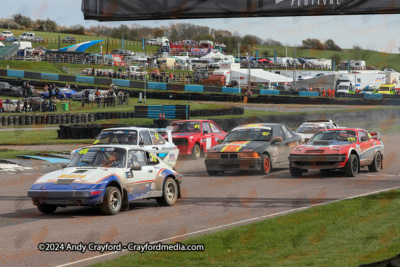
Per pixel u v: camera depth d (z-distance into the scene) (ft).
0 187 119.24
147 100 433.07
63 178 82.89
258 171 136.05
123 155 88.38
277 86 570.05
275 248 55.72
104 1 67.56
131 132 128.88
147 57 617.21
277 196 98.32
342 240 58.08
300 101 463.01
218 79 541.34
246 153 132.57
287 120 291.79
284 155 144.05
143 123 286.46
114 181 83.76
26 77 484.33
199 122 181.47
